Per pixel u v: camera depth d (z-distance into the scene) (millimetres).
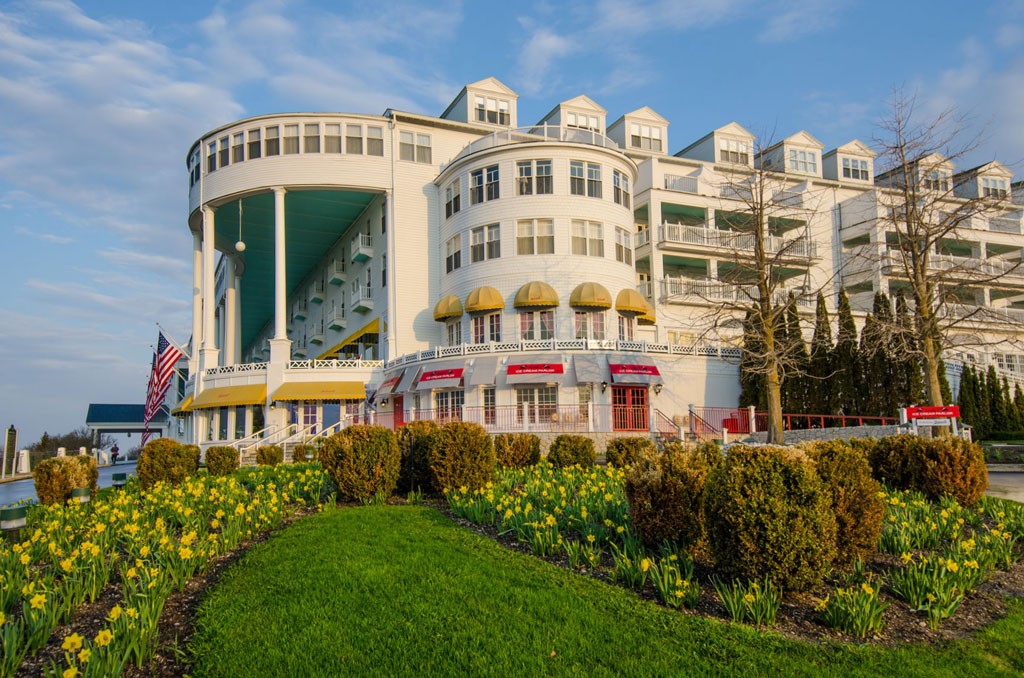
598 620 7230
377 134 39312
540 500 12234
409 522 11258
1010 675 6543
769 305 25703
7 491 31484
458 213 36969
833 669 6418
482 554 9438
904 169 24281
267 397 36656
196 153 42219
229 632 6891
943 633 7387
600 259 34719
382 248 40688
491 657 6426
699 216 44438
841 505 8945
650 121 47219
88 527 10719
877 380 30484
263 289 66688
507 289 34312
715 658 6523
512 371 28625
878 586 7633
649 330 39375
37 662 6430
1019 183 26016
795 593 8047
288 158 38562
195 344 42625
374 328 41531
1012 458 23656
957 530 10312
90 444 85562
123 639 6434
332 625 7012
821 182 46750
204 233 40719
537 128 37188
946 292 23266
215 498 12406
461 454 13742
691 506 9227
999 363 44312
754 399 31891
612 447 18906
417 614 7293
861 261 44688
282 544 9828
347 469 13367
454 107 44781
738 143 48156
